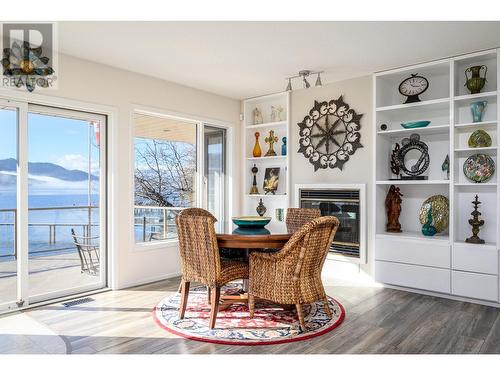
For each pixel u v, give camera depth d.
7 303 3.44
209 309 3.50
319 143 5.03
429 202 4.20
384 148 4.59
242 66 4.21
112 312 3.43
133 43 3.51
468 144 3.95
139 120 4.74
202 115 5.27
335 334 2.94
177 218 3.24
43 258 4.23
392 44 3.55
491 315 3.40
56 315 3.35
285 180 5.58
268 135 5.83
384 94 4.58
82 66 3.92
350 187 4.71
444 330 3.03
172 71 4.39
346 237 4.77
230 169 5.76
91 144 4.21
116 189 4.22
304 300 3.02
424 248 4.04
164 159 5.02
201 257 3.10
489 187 3.95
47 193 3.98
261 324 3.12
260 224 3.52
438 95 4.34
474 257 3.72
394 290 4.25
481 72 3.98
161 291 4.15
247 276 3.31
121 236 4.27
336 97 4.91
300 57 3.91
